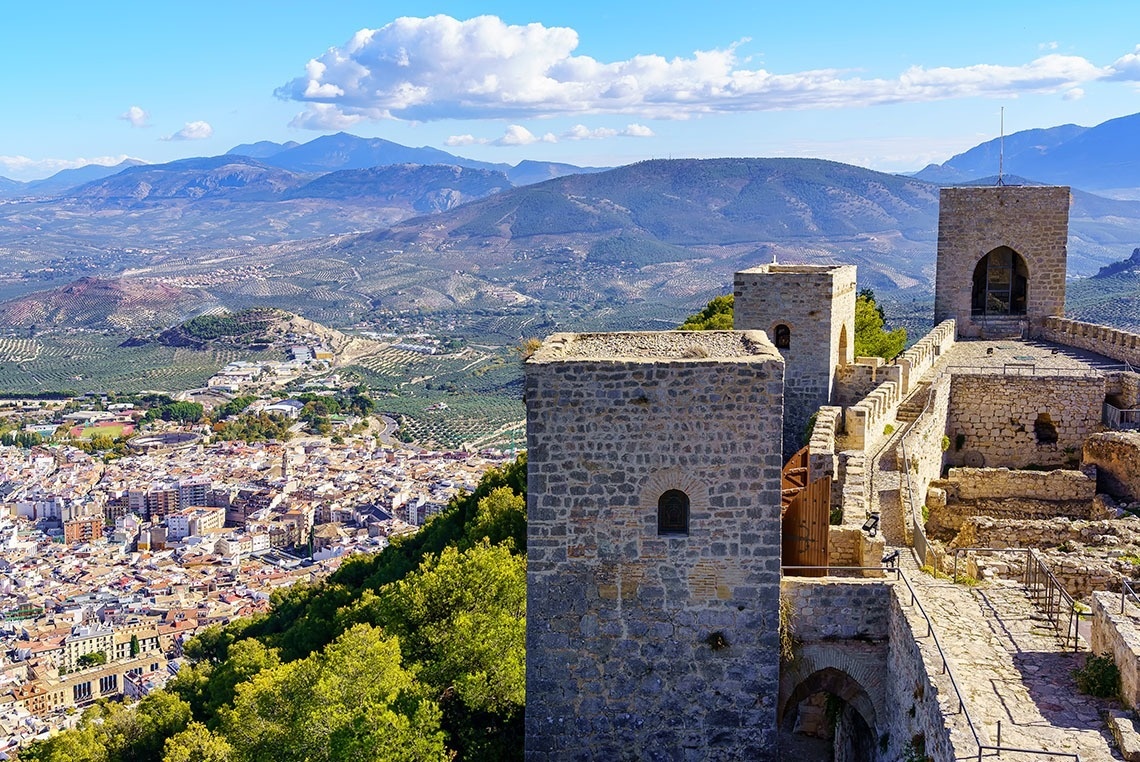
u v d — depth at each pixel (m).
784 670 21.59
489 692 29.16
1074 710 16.66
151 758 67.25
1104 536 29.03
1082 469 36.50
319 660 37.22
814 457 27.69
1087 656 18.17
